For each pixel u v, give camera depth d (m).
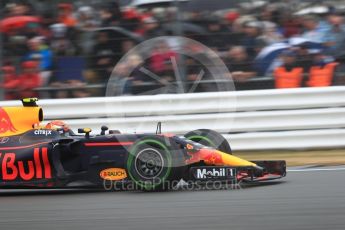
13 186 22.28
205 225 16.08
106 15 35.84
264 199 19.59
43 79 35.91
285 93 33.53
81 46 35.81
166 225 16.22
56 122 23.92
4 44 35.84
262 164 23.45
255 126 33.47
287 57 34.84
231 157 22.48
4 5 36.12
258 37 35.09
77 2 36.28
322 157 30.91
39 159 22.16
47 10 36.28
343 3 35.16
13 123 23.19
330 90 33.31
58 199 21.39
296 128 33.34
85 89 35.72
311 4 35.22
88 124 34.34
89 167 22.16
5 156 22.30
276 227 15.63
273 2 35.41
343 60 34.66
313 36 34.91
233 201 19.38
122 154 21.98
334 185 22.05
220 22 35.22
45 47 35.97
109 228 16.06
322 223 15.98
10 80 35.84
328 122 33.19
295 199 19.47
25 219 17.86
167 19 35.25
